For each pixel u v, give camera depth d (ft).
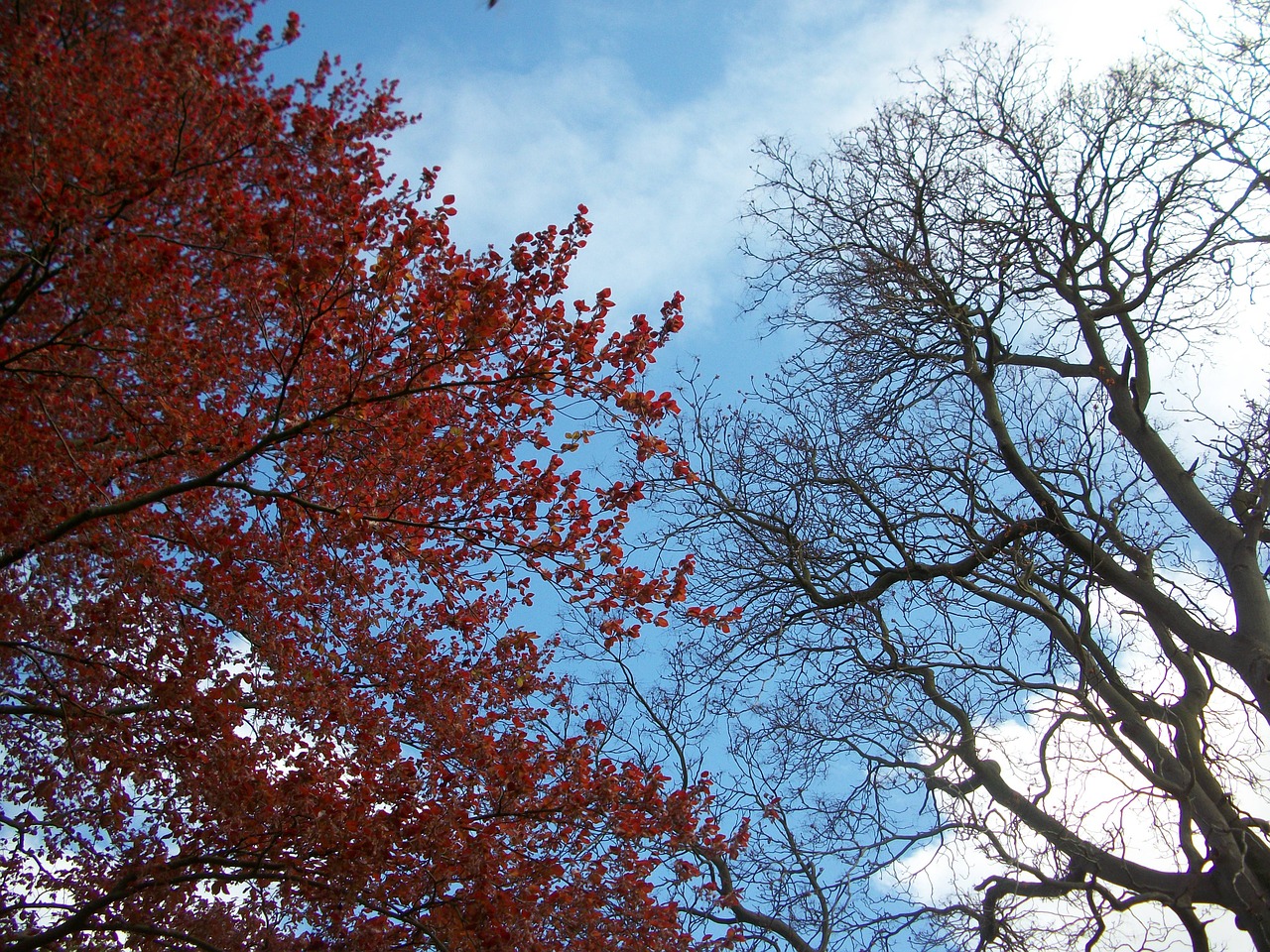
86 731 23.53
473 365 23.73
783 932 33.06
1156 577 33.83
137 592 24.12
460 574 26.66
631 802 27.20
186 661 24.14
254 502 24.63
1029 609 34.73
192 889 24.85
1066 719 30.58
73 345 20.59
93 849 24.91
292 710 24.22
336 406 22.70
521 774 25.81
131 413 22.00
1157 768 33.30
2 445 20.99
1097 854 30.66
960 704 36.60
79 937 23.62
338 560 25.61
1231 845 29.27
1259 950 29.76
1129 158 40.75
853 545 40.09
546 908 24.63
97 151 19.83
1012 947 29.58
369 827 23.48
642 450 25.18
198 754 23.73
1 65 18.84
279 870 23.68
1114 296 40.60
